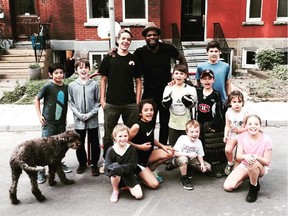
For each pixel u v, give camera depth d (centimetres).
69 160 625
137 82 555
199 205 462
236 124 523
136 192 477
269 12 1400
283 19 1419
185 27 1489
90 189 513
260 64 1377
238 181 491
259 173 469
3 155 655
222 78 564
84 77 548
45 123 534
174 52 585
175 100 543
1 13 1447
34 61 1382
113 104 539
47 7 1474
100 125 805
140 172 505
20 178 552
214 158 541
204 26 1489
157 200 477
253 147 484
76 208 461
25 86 1095
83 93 544
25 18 1502
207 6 1467
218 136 534
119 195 493
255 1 1445
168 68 582
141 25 1366
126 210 453
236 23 1476
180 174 558
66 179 526
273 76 1218
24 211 456
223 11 1470
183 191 500
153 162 531
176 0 1456
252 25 1444
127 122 552
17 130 802
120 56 532
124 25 1362
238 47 1481
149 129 510
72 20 1473
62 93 536
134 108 545
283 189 504
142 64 570
